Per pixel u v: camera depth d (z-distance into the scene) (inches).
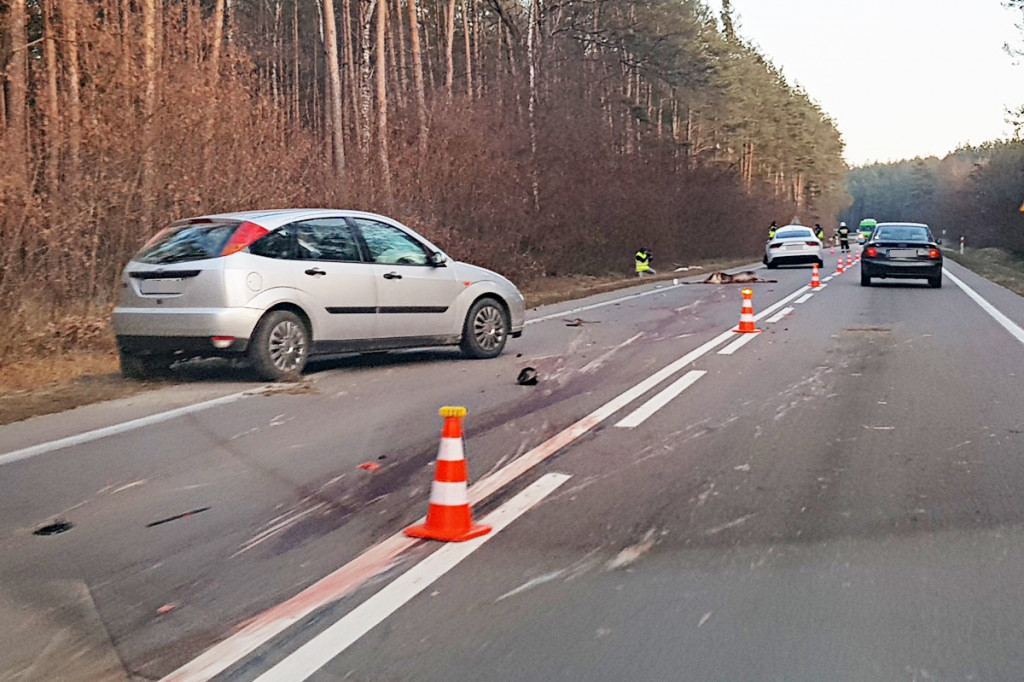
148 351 426.3
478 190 1061.8
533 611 189.3
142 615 189.6
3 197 485.7
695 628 181.2
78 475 286.4
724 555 219.0
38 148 570.9
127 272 434.0
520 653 171.5
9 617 189.5
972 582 203.2
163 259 428.8
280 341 433.4
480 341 519.2
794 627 181.3
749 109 3127.5
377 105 1191.6
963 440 327.0
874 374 462.9
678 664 167.0
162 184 625.3
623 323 717.9
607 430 345.4
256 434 339.0
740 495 265.3
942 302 894.4
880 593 197.3
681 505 256.5
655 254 1668.3
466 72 1925.4
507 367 494.6
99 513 251.9
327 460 304.7
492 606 191.8
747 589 199.5
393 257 483.5
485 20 2198.6
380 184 906.7
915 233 1128.2
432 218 976.3
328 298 448.5
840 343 580.4
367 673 164.7
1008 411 374.0
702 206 2036.2
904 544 226.1
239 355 423.2
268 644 176.4
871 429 344.5
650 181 1653.5
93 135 584.4
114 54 607.8
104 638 179.8
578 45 1754.4
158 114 615.5
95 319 534.6
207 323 412.8
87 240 582.9
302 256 444.5
